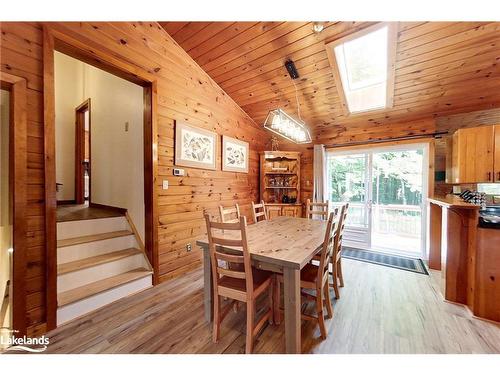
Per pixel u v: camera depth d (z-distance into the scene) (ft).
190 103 10.39
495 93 9.37
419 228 12.51
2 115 6.68
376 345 5.52
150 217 8.73
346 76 10.33
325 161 14.56
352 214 14.30
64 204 13.80
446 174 11.37
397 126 12.50
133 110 9.96
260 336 5.94
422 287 8.58
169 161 9.44
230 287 5.61
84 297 6.80
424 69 8.70
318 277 5.79
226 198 12.78
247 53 9.66
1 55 5.40
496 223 6.43
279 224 9.09
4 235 6.91
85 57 6.96
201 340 5.77
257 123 15.53
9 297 6.05
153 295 8.04
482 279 6.59
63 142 13.99
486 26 6.89
